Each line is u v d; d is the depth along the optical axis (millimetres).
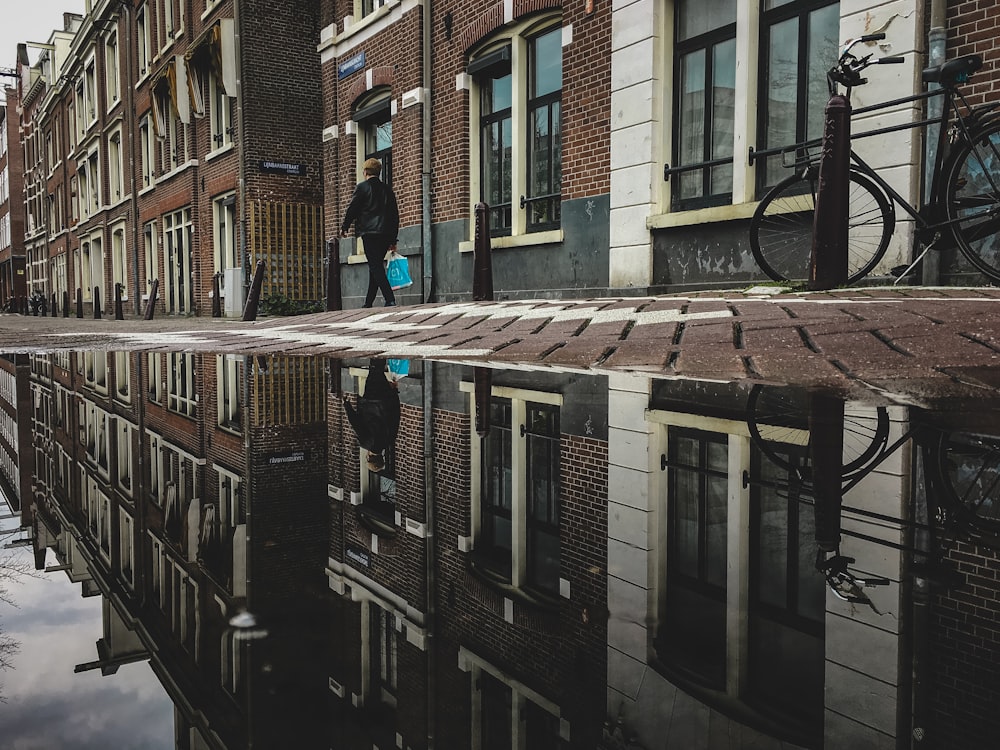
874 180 6488
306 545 1610
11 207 58219
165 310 26547
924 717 910
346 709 825
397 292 14211
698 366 3785
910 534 1573
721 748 808
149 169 27766
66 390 5809
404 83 13422
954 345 3623
